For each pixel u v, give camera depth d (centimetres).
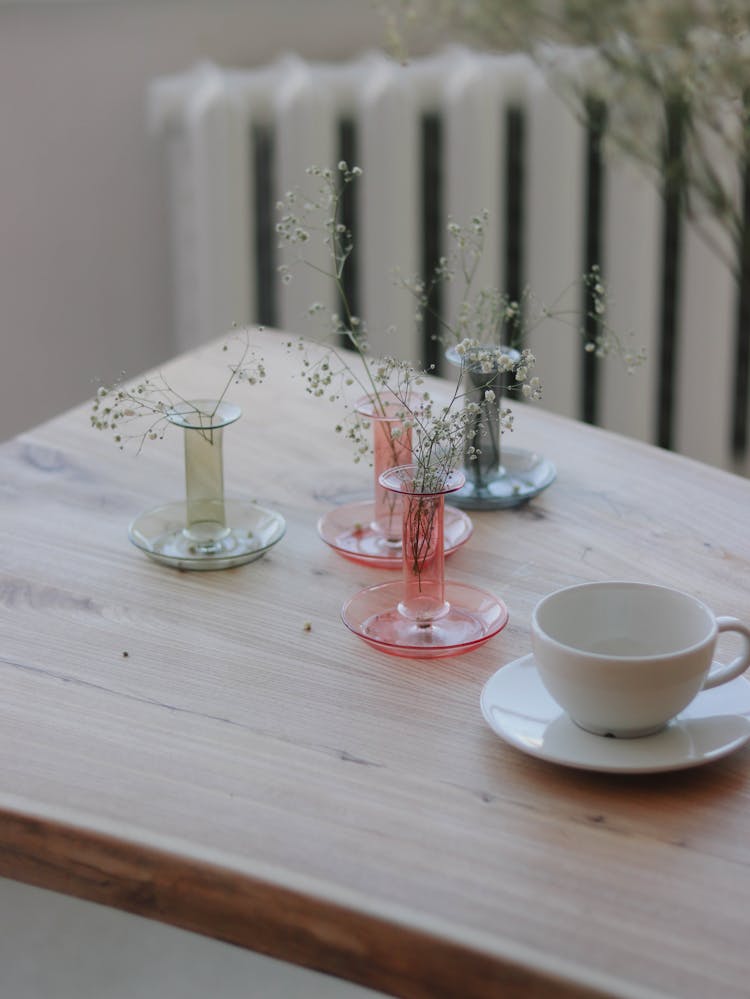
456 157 256
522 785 114
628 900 105
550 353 270
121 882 111
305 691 124
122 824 111
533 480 155
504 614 131
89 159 284
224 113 255
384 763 116
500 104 253
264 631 132
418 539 129
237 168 261
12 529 148
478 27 155
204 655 128
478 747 118
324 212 265
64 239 291
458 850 109
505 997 103
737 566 140
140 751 117
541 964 101
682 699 115
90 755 117
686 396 271
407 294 269
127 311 297
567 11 148
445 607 132
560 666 115
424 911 105
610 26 147
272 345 194
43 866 113
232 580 139
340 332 147
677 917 104
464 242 152
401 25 211
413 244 264
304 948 107
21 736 119
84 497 154
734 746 115
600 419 279
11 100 280
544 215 259
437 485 129
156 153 283
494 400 151
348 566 142
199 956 133
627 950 102
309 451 164
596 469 160
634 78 150
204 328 272
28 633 131
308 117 254
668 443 287
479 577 139
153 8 273
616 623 121
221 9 272
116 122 281
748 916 104
